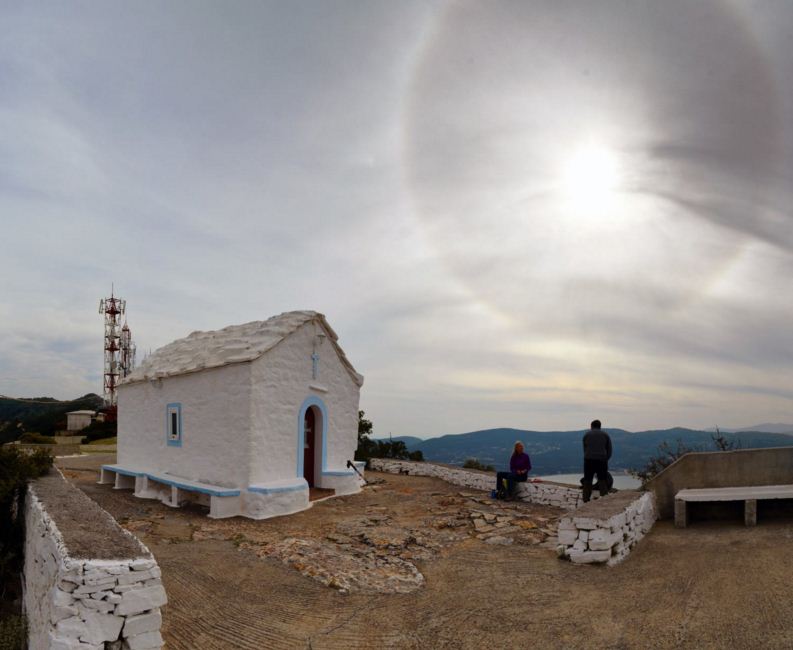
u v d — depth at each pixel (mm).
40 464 12078
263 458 14188
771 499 10297
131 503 15133
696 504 11047
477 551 10320
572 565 8906
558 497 14703
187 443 15664
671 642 5926
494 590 7980
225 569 8773
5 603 9781
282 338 14844
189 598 7559
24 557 9773
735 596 6809
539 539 11008
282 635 6656
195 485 14359
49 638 5336
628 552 9281
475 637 6484
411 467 21328
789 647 5535
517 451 15836
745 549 8516
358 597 7824
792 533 9047
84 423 47031
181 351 17984
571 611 6996
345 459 17469
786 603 6410
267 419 14383
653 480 11602
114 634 5262
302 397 15602
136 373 18859
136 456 18031
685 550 8953
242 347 14773
